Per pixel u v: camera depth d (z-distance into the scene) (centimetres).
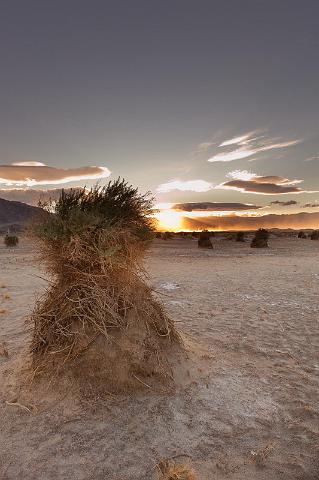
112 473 281
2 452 305
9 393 388
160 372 393
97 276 399
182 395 385
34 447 311
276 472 287
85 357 379
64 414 351
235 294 980
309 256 2192
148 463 292
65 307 400
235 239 3962
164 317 438
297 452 311
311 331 645
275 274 1383
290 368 482
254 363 495
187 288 1071
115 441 317
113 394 372
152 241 447
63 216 408
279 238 4606
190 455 303
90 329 386
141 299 421
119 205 432
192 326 667
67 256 401
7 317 725
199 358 467
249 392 407
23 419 348
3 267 1548
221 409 369
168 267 1578
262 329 654
